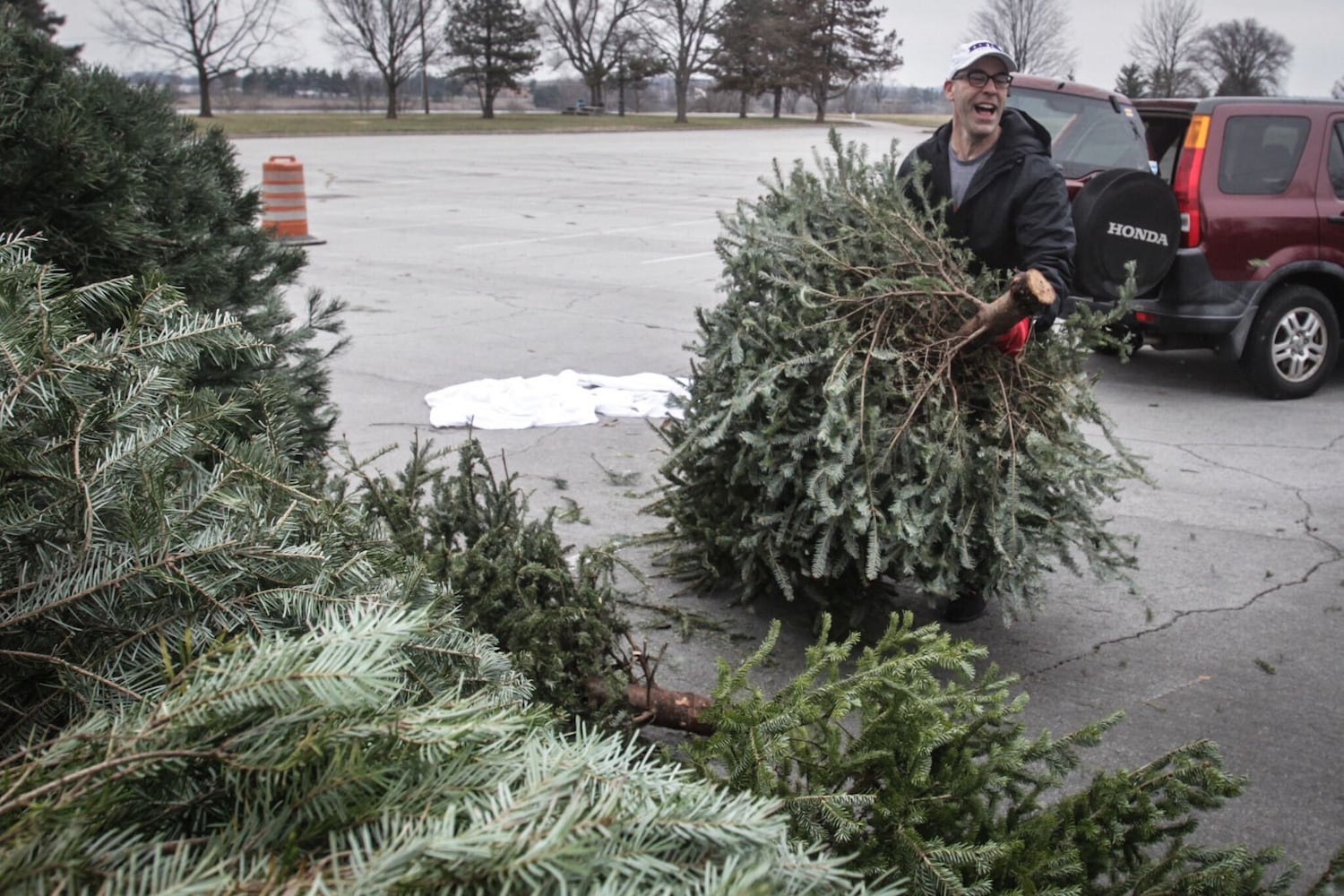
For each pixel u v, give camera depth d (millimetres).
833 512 3588
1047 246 3906
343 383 8039
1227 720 3760
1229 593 4848
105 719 1182
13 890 929
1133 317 8203
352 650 1133
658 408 7371
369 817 1069
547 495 5906
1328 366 8398
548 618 2842
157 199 3475
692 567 4582
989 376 3783
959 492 3750
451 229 17406
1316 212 8062
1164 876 2051
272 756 1073
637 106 93062
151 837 1099
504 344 9430
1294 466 6707
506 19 72812
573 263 14148
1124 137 8477
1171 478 6445
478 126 58594
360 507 2436
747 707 2041
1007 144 4020
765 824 1106
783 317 3842
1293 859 3020
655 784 1194
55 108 3105
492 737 1229
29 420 1613
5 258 1867
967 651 2268
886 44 89000
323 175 27828
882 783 2020
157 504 1517
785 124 76750
